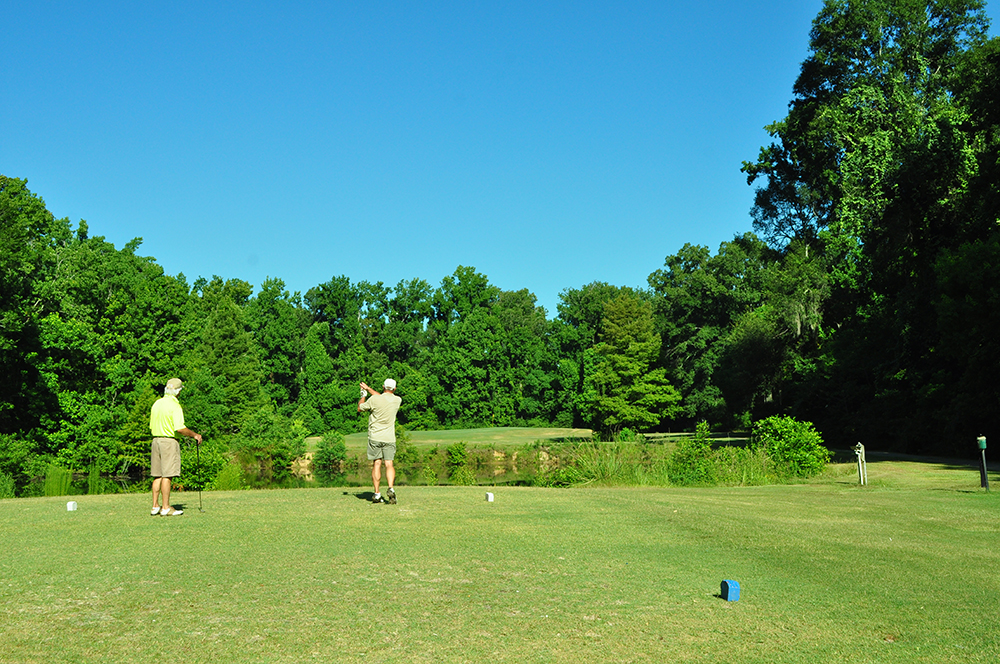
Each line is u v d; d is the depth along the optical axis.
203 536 8.25
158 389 51.84
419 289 109.31
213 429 48.25
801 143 53.16
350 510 10.48
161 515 9.80
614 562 7.42
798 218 59.16
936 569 7.29
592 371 88.25
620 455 21.91
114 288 52.53
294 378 96.88
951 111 38.34
